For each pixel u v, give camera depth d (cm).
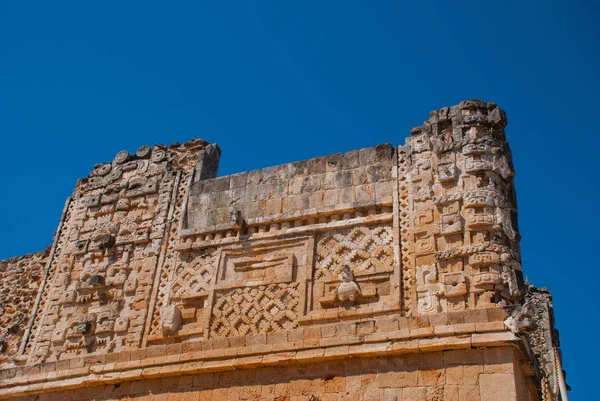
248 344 1521
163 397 1538
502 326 1333
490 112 1642
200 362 1536
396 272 1520
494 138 1605
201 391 1514
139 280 1775
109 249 1880
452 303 1437
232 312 1620
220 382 1509
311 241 1645
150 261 1795
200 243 1756
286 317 1567
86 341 1731
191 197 1867
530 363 1373
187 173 1938
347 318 1512
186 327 1650
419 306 1461
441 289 1454
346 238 1623
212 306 1644
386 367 1393
